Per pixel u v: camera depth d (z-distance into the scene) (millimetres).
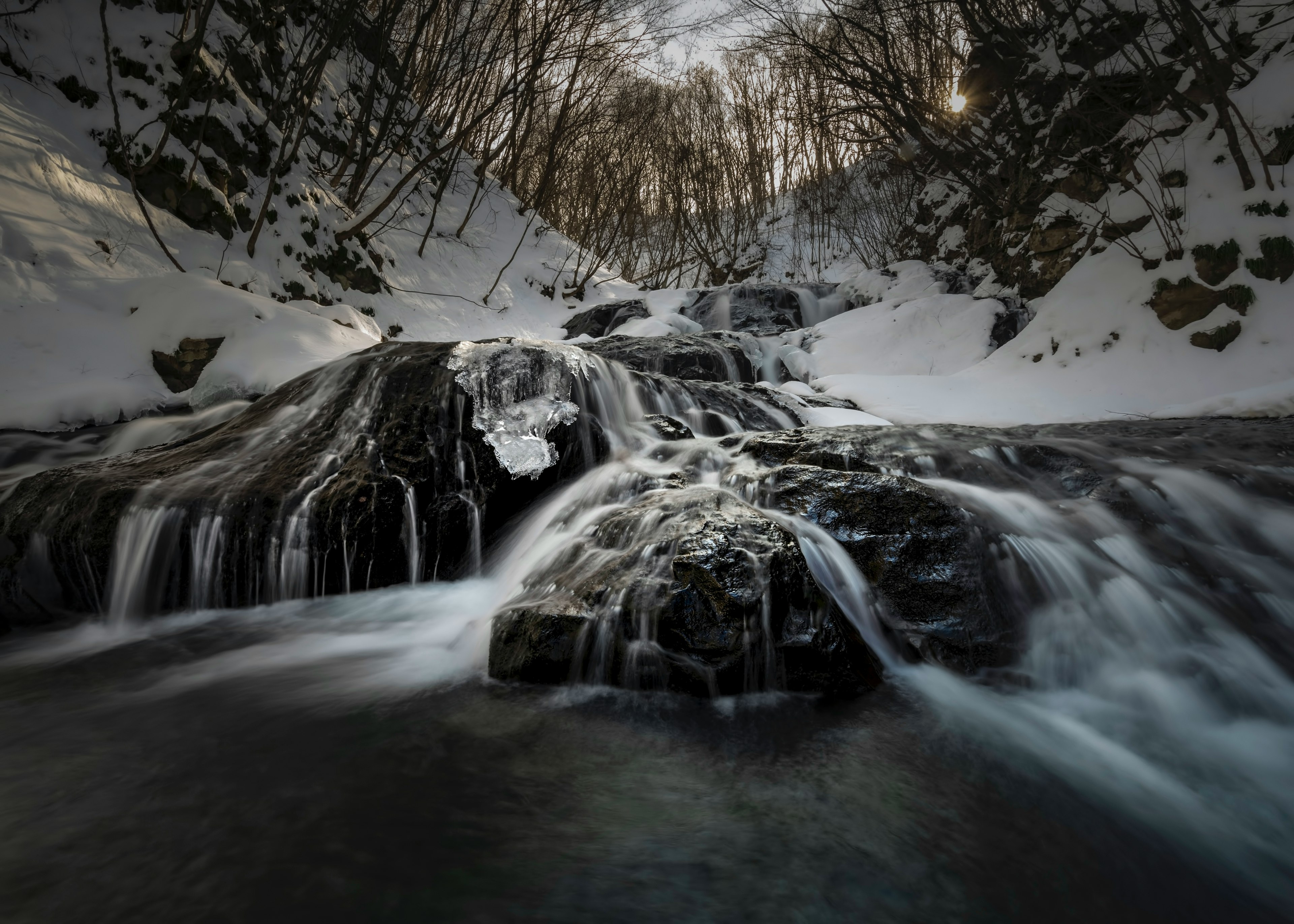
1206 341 8609
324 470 4141
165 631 3545
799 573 2773
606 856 1719
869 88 13891
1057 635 2988
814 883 1646
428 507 4062
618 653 2666
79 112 8742
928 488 3656
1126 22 10219
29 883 1593
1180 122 10000
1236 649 2930
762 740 2328
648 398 6059
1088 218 11008
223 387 6652
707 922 1508
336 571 3889
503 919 1494
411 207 15562
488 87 16531
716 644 2594
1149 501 4012
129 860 1678
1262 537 3795
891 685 2742
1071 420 8078
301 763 2168
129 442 5969
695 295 16391
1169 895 1659
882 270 15672
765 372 11414
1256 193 8750
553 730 2385
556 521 4055
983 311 11609
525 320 15578
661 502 3416
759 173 26141
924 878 1672
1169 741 2408
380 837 1781
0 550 3980
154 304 7449
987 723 2492
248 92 11383
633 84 20844
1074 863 1752
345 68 15422
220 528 3826
